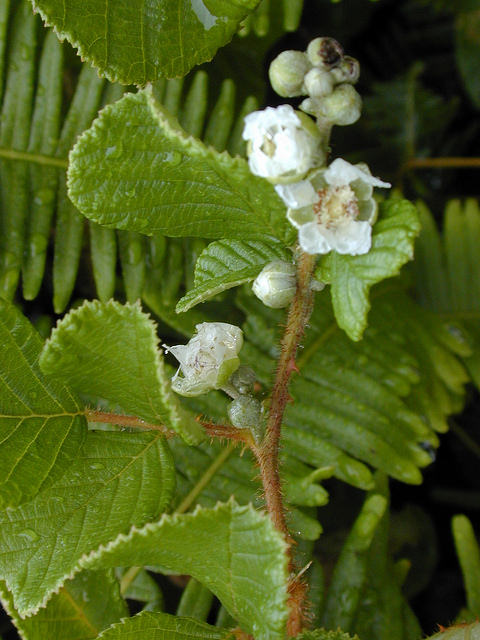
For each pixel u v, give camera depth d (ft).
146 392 0.53
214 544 0.50
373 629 0.73
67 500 0.55
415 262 0.99
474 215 1.00
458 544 0.76
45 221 0.81
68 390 0.56
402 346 0.89
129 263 0.82
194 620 0.56
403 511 1.06
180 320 0.84
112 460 0.56
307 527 0.76
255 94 1.01
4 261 0.79
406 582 1.01
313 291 0.55
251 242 0.56
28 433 0.54
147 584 0.76
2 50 0.80
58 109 0.82
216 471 0.79
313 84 0.50
